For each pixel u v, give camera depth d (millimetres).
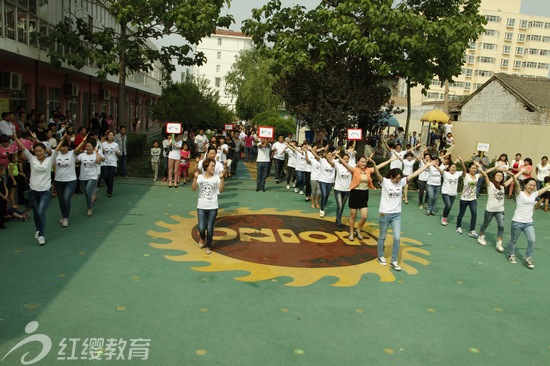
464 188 10586
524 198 8555
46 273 6613
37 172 7746
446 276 7734
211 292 6344
